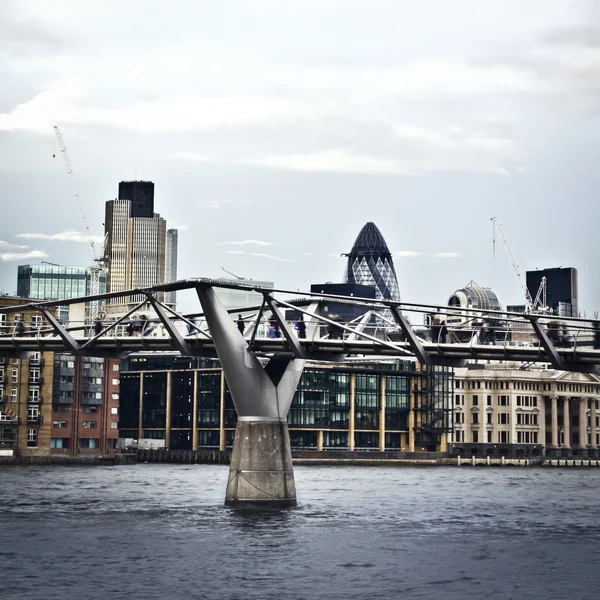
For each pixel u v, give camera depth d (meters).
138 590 81.50
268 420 126.69
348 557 94.75
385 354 125.31
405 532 110.88
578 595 82.00
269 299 123.19
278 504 126.81
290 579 85.69
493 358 118.62
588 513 134.88
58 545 100.00
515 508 140.50
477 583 85.44
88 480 191.12
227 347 123.50
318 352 124.94
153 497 149.12
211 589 82.00
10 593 80.44
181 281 123.38
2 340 146.00
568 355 114.44
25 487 170.00
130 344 136.75
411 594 81.62
